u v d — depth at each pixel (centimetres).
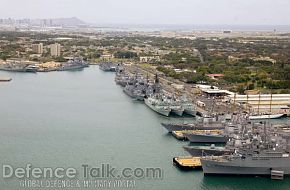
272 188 16475
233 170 17150
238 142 18000
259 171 17212
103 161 18525
